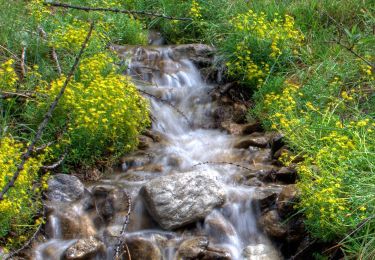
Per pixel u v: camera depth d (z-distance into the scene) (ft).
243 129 15.61
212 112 16.47
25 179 11.46
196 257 11.32
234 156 14.53
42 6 17.01
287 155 13.03
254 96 16.15
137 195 12.45
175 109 15.94
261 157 14.25
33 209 11.62
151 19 20.84
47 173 12.28
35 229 11.58
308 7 19.52
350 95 14.89
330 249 10.93
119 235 11.65
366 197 10.75
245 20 17.37
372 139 12.31
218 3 20.30
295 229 11.64
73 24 17.92
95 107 13.48
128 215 11.68
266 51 17.12
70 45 15.92
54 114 13.50
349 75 15.89
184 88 17.04
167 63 18.06
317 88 15.37
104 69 15.40
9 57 15.26
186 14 20.38
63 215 12.01
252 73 16.60
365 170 11.78
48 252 11.40
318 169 12.07
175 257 11.37
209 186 12.23
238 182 13.17
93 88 13.67
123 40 19.24
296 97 15.37
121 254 11.46
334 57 16.98
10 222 11.26
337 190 11.00
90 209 12.40
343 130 12.77
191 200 11.98
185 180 12.12
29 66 15.43
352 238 10.57
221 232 11.91
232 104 16.58
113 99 13.57
